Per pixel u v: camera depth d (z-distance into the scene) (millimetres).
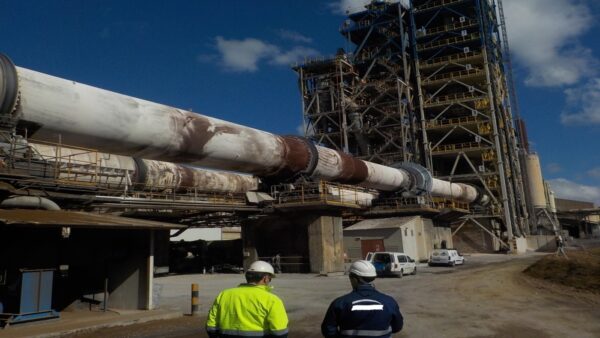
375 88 68062
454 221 65125
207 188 38875
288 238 37312
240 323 4949
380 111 67750
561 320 13906
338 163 38875
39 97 18969
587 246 66688
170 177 34719
